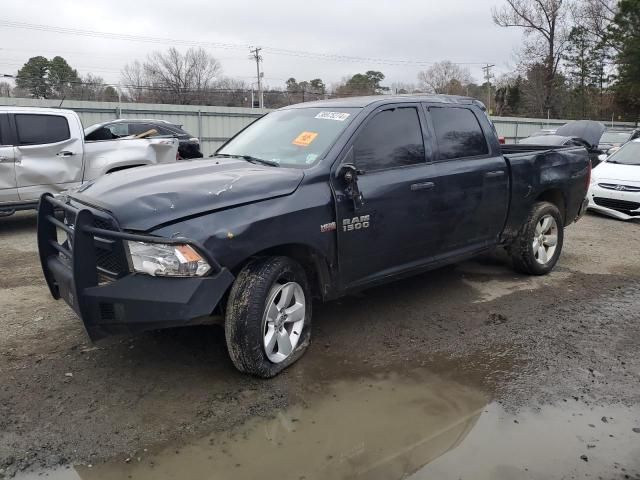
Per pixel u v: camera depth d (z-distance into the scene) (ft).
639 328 15.55
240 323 11.43
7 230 28.66
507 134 112.98
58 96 141.18
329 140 13.89
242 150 15.56
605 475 9.21
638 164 35.12
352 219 13.41
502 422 10.78
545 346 14.25
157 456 9.55
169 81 188.65
